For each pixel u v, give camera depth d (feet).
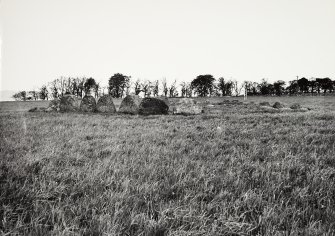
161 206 12.41
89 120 53.06
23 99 315.17
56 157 20.97
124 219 10.98
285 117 59.62
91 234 10.00
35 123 45.11
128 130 38.17
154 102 78.89
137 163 19.69
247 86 380.17
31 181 15.53
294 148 25.93
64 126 41.75
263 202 13.20
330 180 16.48
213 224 10.88
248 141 29.63
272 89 369.30
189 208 12.19
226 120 54.90
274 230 10.63
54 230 9.94
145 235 10.11
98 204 12.46
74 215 11.53
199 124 47.52
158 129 39.24
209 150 24.76
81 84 335.26
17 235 9.94
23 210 11.69
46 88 330.34
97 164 18.92
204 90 385.09
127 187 14.25
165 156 22.00
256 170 18.11
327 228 10.90
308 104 155.43
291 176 17.49
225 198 13.64
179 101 81.15
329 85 362.74
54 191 13.79
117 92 357.41
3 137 28.45
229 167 18.88
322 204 13.47
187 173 17.54
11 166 17.80
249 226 10.82
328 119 54.75
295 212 11.98
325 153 23.89
